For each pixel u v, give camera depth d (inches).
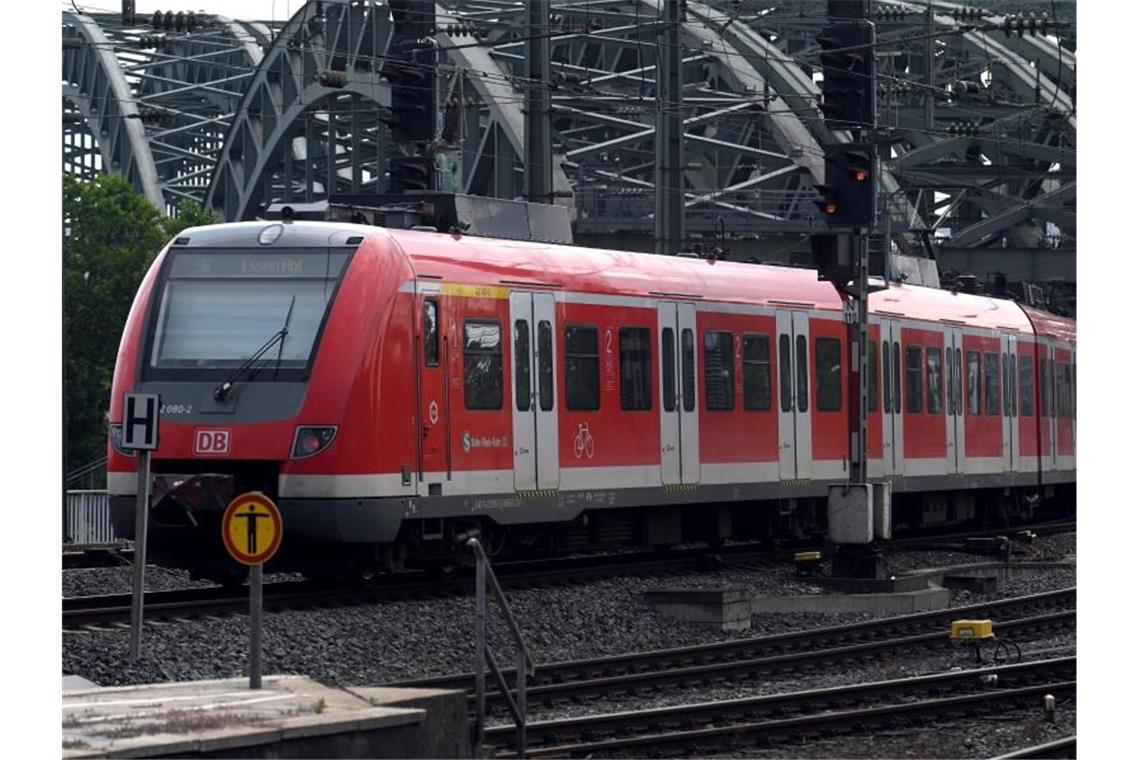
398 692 928.9
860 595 1711.4
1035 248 4741.6
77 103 7219.5
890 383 2215.8
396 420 1476.4
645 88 5108.3
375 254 1486.2
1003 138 5526.6
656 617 1562.5
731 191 4901.6
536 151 2532.0
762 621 1631.4
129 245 4788.4
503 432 1595.7
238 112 5782.5
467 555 1612.9
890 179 4913.9
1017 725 1137.4
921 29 5438.0
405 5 2206.0
